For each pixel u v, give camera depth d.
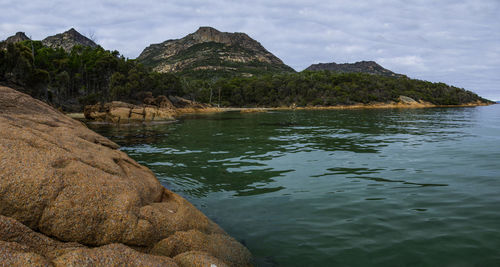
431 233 4.43
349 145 13.70
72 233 3.18
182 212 4.26
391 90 111.75
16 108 7.23
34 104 7.97
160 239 3.61
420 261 3.70
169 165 9.52
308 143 14.58
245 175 8.22
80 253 2.66
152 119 33.97
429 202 5.74
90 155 4.75
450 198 5.92
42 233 3.14
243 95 110.81
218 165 9.51
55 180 3.39
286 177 7.95
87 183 3.62
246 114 54.75
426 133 18.50
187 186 7.19
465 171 8.10
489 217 4.91
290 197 6.30
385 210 5.41
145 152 12.03
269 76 134.88
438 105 111.69
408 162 9.54
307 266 3.69
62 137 5.46
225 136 18.02
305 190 6.76
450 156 10.36
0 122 4.38
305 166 9.27
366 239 4.33
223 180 7.71
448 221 4.83
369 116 43.53
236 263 3.71
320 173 8.34
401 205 5.63
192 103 78.62
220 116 47.16
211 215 5.36
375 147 12.95
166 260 3.06
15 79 44.28
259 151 12.23
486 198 5.84
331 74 139.50
